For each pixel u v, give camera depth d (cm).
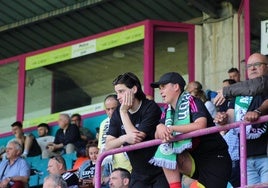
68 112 2592
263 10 2256
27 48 2795
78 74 2600
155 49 2450
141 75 2450
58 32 2688
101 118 2512
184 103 1290
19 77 2723
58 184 1448
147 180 1321
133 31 2495
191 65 2448
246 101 1365
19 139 2397
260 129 1341
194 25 2486
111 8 2530
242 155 1259
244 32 2298
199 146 1274
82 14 2575
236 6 2442
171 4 2489
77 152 2267
